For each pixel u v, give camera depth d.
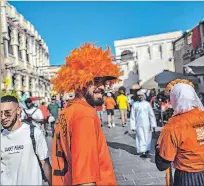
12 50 15.70
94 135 1.67
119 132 12.41
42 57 25.08
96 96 1.92
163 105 10.82
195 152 2.27
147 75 38.84
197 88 13.41
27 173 2.39
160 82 13.41
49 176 2.47
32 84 19.11
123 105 15.03
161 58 38.53
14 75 15.30
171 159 2.34
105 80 1.97
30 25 20.62
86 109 1.78
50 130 14.55
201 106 2.44
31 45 20.84
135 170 6.12
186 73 7.80
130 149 8.41
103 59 1.91
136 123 7.34
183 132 2.28
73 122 1.72
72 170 1.63
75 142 1.65
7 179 2.37
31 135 2.44
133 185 5.20
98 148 1.73
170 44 37.84
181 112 2.40
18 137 2.42
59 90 1.95
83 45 1.97
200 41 13.66
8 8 15.29
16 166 2.39
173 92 2.49
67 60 1.94
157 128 11.15
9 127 2.44
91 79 1.84
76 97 1.93
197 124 2.30
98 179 1.62
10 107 2.41
